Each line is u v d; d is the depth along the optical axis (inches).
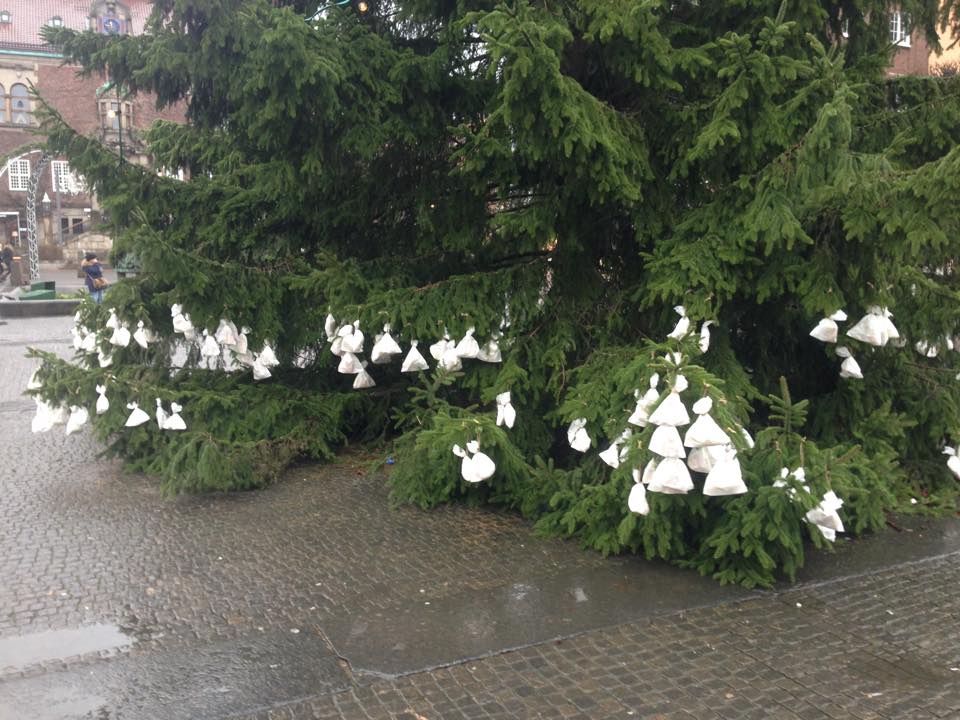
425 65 235.8
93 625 163.0
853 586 181.9
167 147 323.6
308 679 142.9
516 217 233.1
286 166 241.3
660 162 233.1
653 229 231.3
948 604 172.2
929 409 233.0
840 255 197.3
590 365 223.1
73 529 217.6
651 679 142.9
